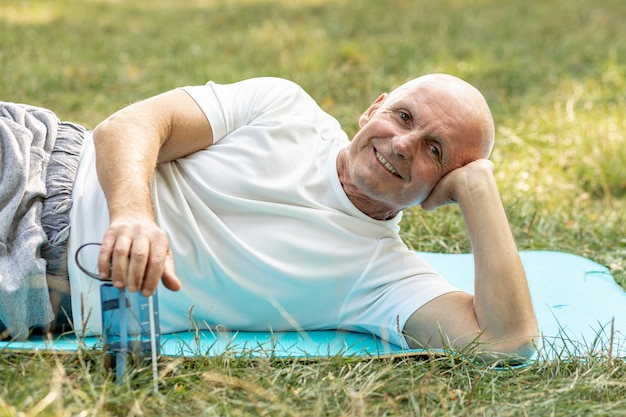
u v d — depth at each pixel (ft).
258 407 9.20
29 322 10.64
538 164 20.52
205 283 11.20
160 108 11.30
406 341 11.38
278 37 32.40
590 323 12.71
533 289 14.03
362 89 24.77
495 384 10.39
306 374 10.13
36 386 9.16
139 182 10.26
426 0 42.45
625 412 9.73
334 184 11.62
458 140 11.14
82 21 34.81
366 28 35.37
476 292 11.12
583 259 15.46
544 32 34.68
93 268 10.83
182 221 11.14
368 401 9.73
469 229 11.20
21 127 11.25
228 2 41.47
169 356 10.38
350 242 11.55
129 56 29.19
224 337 11.20
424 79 11.42
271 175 11.49
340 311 11.71
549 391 10.09
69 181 11.26
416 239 16.11
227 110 11.80
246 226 11.39
